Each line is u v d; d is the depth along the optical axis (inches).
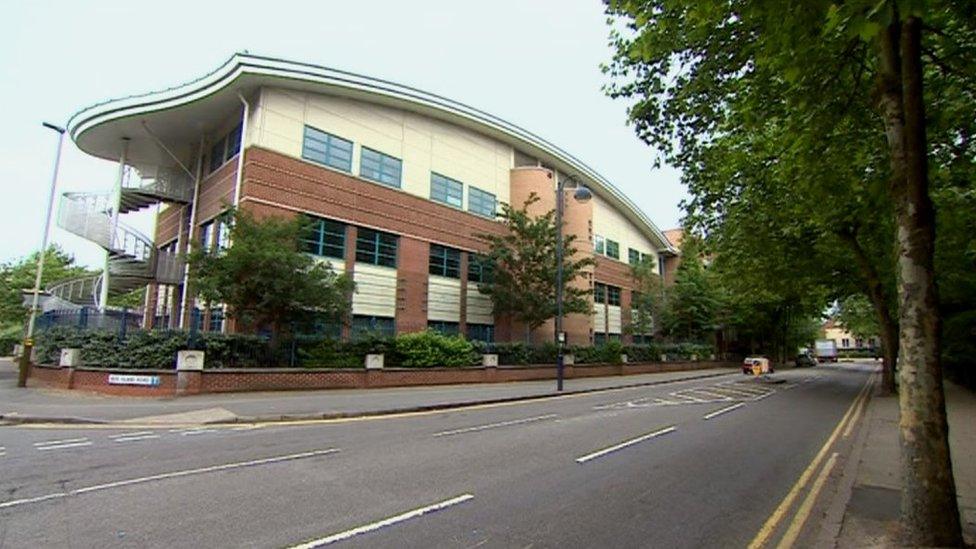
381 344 861.2
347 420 513.0
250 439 398.6
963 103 303.6
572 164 1524.4
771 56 248.4
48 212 829.8
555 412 597.0
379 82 1041.5
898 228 209.6
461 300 1192.8
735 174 555.5
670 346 1702.8
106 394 637.9
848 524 219.8
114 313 788.6
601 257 1716.3
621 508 239.9
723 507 246.2
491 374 1002.1
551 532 207.8
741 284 936.9
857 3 149.2
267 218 764.0
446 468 309.9
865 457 362.9
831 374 1664.6
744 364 1529.3
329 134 1000.2
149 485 265.9
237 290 674.8
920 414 195.8
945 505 189.2
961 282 780.6
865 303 1939.0
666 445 396.5
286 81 930.1
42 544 188.5
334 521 216.2
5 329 1689.2
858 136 308.8
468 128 1280.8
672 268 2154.3
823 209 442.3
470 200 1258.6
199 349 680.4
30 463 312.7
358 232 1019.3
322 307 749.3
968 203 423.5
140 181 1198.9
